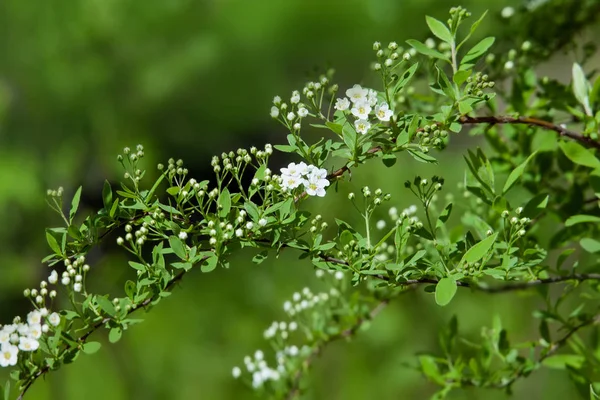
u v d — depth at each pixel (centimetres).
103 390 212
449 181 160
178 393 215
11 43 257
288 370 100
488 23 115
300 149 79
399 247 80
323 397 180
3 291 245
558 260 87
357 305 97
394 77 80
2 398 77
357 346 182
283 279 208
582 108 92
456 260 82
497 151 93
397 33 213
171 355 219
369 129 79
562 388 147
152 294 79
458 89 81
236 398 210
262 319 215
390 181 154
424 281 80
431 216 94
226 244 79
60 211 80
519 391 150
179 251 78
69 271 79
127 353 220
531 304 159
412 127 79
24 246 247
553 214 92
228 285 223
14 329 77
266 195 79
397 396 177
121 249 224
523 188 93
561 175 93
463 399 140
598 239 92
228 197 78
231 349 217
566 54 100
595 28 104
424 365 93
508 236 85
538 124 86
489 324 166
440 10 198
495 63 96
